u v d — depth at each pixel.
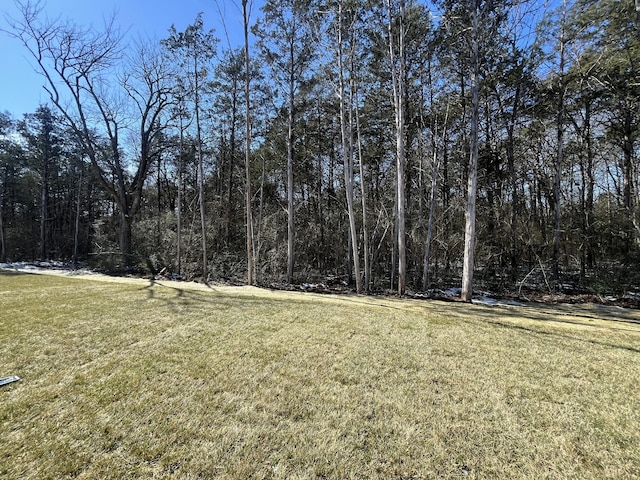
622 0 10.70
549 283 12.84
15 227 27.70
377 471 2.30
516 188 15.47
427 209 15.42
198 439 2.61
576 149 15.71
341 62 11.91
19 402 3.09
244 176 19.52
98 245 21.77
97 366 3.97
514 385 3.69
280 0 13.16
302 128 15.52
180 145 17.06
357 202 17.61
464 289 10.25
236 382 3.62
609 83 11.35
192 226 17.77
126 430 2.70
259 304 8.23
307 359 4.36
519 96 13.75
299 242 17.45
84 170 26.17
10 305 7.03
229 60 16.95
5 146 24.62
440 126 13.88
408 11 11.96
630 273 11.36
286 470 2.29
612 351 4.93
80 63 17.42
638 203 12.32
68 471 2.23
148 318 6.32
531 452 2.52
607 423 2.93
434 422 2.91
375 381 3.73
